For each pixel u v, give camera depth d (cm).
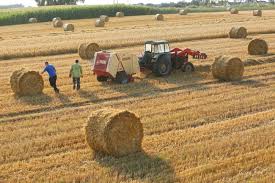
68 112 1841
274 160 1284
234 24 5275
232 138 1466
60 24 6006
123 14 7825
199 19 6450
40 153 1388
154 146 1410
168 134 1527
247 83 2320
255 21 5719
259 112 1792
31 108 1902
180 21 6138
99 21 5641
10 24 7269
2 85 2345
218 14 7769
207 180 1158
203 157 1309
